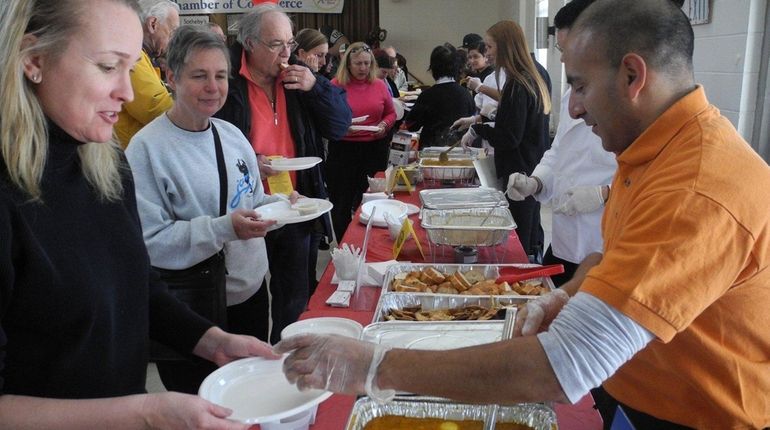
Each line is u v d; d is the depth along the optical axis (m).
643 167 0.88
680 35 0.82
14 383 0.85
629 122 0.87
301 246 2.52
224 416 0.84
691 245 0.72
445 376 0.80
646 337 0.72
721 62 2.42
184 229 1.61
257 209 1.86
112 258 0.95
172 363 1.72
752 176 0.76
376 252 2.04
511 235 2.25
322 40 4.11
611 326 0.72
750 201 0.74
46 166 0.84
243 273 1.92
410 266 1.79
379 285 1.75
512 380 0.76
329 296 1.69
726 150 0.78
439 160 3.29
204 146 1.73
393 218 2.21
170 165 1.67
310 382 0.85
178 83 1.66
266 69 2.32
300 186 2.57
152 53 2.53
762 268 0.79
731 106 2.36
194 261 1.62
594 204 1.95
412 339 1.26
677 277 0.71
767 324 0.82
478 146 4.04
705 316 0.84
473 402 0.80
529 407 1.04
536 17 6.94
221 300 1.72
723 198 0.73
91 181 0.94
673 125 0.83
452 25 10.29
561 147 2.14
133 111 2.21
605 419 1.14
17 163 0.78
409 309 1.54
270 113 2.40
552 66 6.05
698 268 0.72
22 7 0.76
